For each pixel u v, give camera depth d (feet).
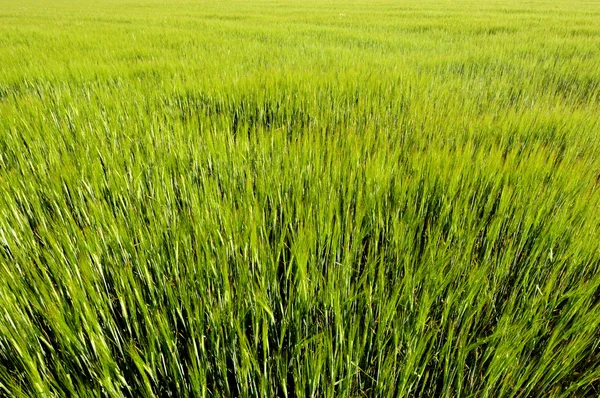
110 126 8.68
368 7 59.21
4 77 13.82
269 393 3.53
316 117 9.68
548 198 5.67
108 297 4.12
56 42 22.58
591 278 4.52
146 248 4.58
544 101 11.62
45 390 3.02
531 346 3.84
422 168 6.45
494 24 32.65
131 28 30.27
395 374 3.59
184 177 6.31
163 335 3.61
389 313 3.76
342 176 6.44
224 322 3.66
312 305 4.09
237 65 15.74
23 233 5.09
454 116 9.39
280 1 81.51
